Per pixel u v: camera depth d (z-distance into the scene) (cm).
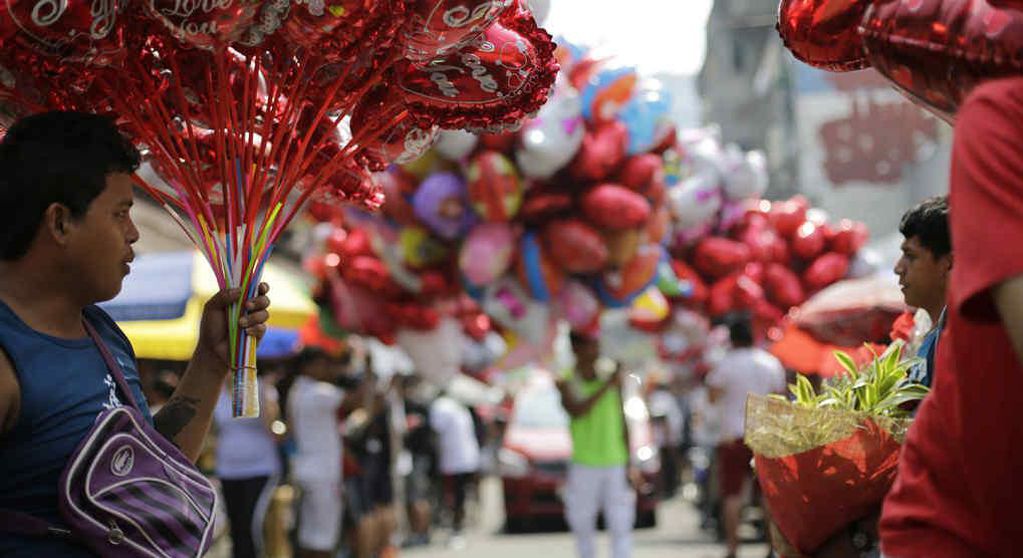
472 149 1091
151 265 1352
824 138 4725
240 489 1255
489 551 1945
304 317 1460
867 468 417
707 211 1409
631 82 1091
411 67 452
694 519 2366
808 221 1786
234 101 433
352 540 1455
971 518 267
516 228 1133
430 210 1124
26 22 362
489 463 2950
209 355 421
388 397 1516
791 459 423
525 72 454
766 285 1734
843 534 430
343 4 401
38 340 336
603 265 1145
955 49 267
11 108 404
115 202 350
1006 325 230
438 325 1293
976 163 238
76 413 335
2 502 330
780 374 1471
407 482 2086
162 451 352
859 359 550
